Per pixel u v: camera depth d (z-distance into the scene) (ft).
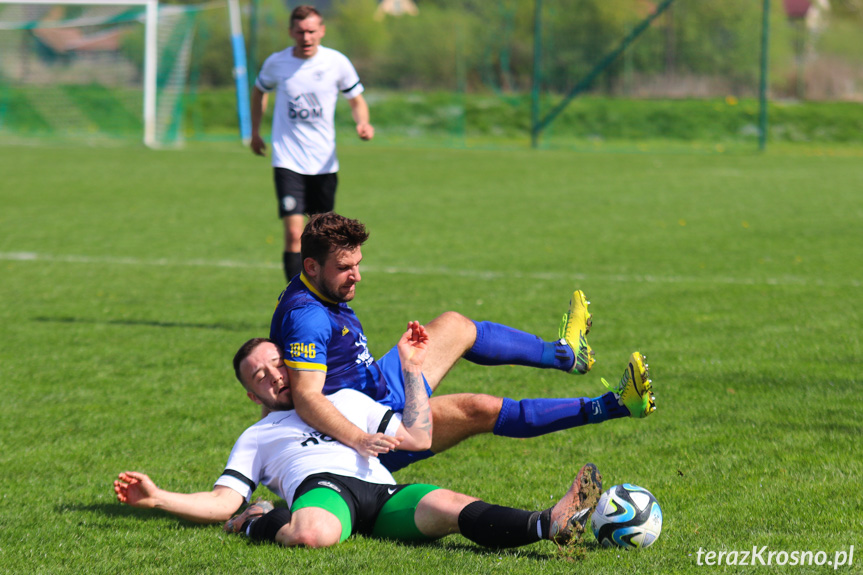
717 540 38.88
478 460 50.70
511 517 37.17
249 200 185.26
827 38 352.49
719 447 51.65
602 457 50.72
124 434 55.57
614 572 35.76
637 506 38.37
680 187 205.16
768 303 92.58
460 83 376.48
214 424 57.57
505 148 317.01
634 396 42.32
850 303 92.02
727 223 152.35
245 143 323.16
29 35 349.00
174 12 337.52
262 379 41.11
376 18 398.21
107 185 205.16
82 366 71.61
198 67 380.99
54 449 52.90
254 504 41.81
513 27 385.91
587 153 298.97
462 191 199.82
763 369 68.08
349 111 363.97
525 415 43.14
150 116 311.27
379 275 110.22
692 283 103.81
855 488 44.91
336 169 85.61
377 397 43.32
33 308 93.25
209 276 111.14
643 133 333.21
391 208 172.96
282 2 411.13
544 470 48.88
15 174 221.66
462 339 46.01
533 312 89.56
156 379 68.08
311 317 41.14
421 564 36.50
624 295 97.66
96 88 353.51
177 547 39.04
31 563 37.42
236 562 36.96
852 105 341.41
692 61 336.90
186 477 48.39
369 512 39.47
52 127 349.00
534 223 154.10
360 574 35.53
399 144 330.54
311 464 39.45
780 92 349.20
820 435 53.47
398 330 82.48
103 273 112.57
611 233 143.02
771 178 221.87
